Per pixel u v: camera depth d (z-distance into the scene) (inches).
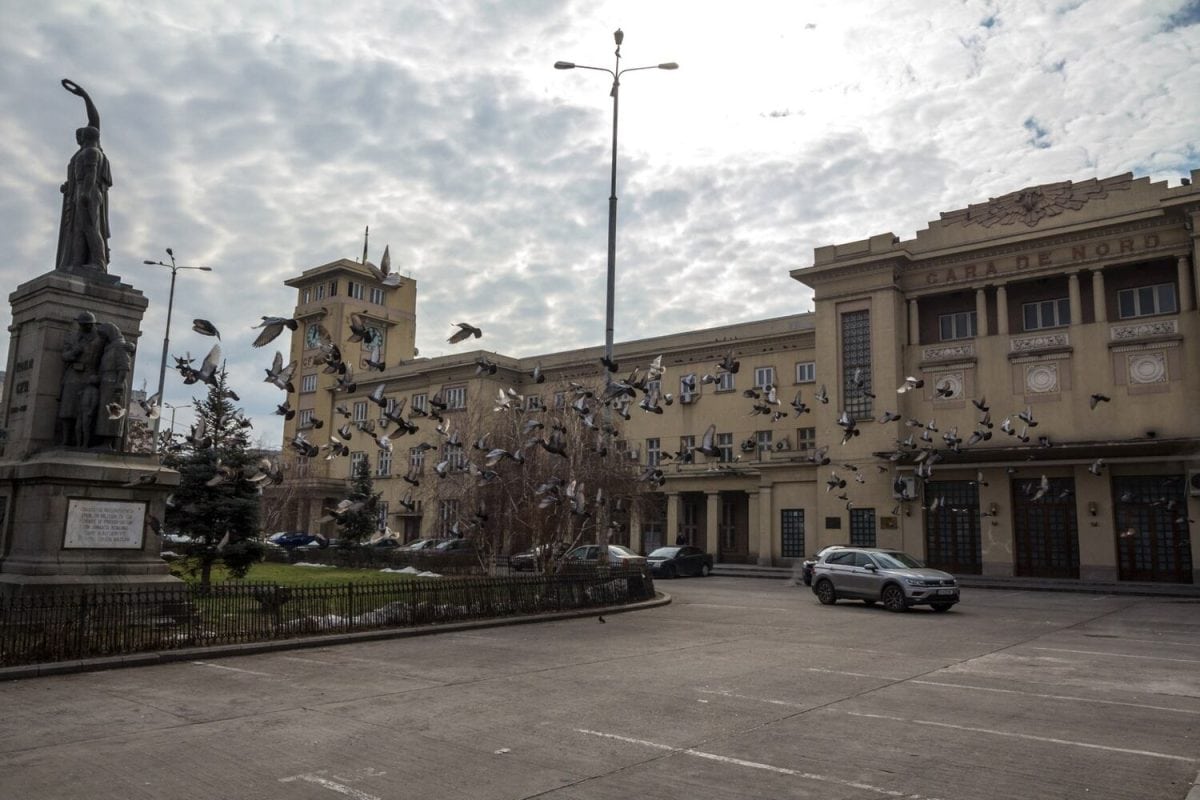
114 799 231.8
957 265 1571.1
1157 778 262.2
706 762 276.5
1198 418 1290.6
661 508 2054.6
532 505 1080.8
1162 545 1299.2
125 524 574.2
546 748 291.6
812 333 1845.5
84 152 639.8
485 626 671.8
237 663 480.4
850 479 1610.5
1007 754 290.2
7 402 611.8
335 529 2415.1
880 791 247.0
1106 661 522.6
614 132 967.0
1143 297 1403.8
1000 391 1483.8
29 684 407.5
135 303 632.4
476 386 2223.2
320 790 241.6
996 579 1368.1
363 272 2650.1
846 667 489.1
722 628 698.2
